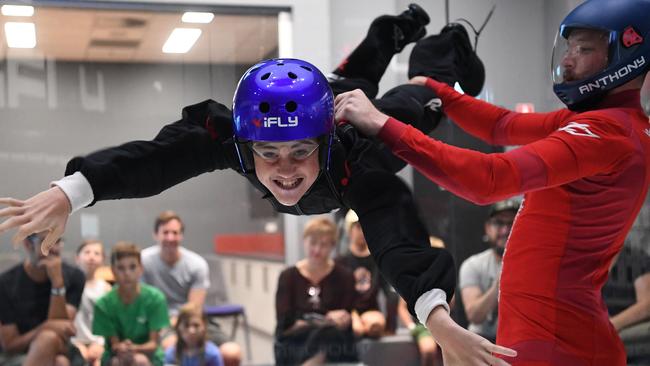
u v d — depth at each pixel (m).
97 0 5.32
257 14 5.42
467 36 3.17
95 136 5.71
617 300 4.68
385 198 2.07
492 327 4.64
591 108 2.45
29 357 4.57
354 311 4.86
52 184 1.95
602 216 2.30
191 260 5.36
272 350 5.54
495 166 2.05
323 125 1.95
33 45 5.54
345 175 2.09
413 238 2.01
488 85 4.95
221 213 5.94
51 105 5.66
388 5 5.32
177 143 2.10
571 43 2.42
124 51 5.64
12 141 5.60
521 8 4.94
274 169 1.96
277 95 1.91
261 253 5.75
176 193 5.88
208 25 5.51
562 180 2.13
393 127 2.08
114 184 1.99
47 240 1.93
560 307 2.33
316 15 5.38
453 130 4.78
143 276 5.25
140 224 5.82
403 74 5.03
